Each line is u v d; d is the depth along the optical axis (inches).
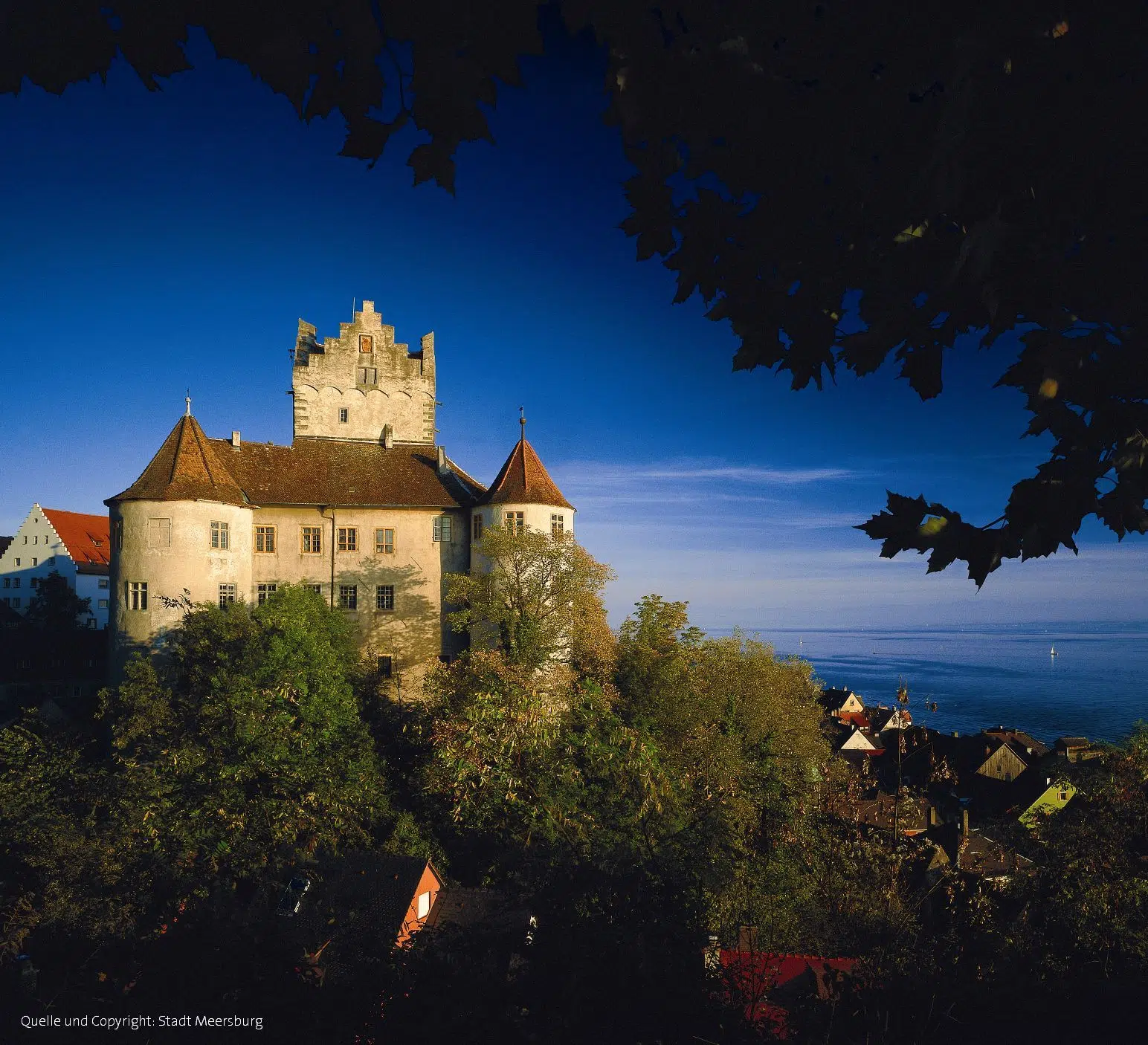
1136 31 78.6
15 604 3437.5
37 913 352.5
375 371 1907.0
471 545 1669.5
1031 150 82.4
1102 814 679.1
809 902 661.9
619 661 1472.7
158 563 1456.7
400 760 1368.1
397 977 215.2
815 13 91.5
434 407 1946.4
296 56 81.7
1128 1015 247.0
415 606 1667.1
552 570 1378.0
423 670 1651.1
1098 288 92.1
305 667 1209.4
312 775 1093.1
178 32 81.3
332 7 80.3
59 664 2210.9
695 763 1310.3
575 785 1085.8
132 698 1218.6
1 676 2087.8
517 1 80.3
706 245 121.0
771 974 270.7
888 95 90.8
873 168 97.9
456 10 80.1
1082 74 80.0
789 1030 245.1
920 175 88.9
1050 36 79.2
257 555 1625.2
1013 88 80.3
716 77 93.9
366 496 1670.8
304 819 1068.5
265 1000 201.0
